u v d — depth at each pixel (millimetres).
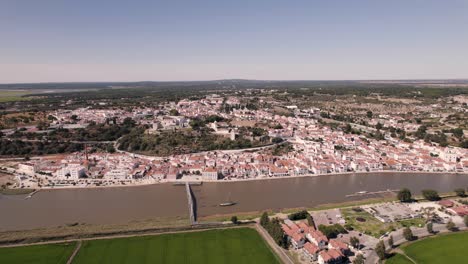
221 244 192125
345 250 181875
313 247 181000
